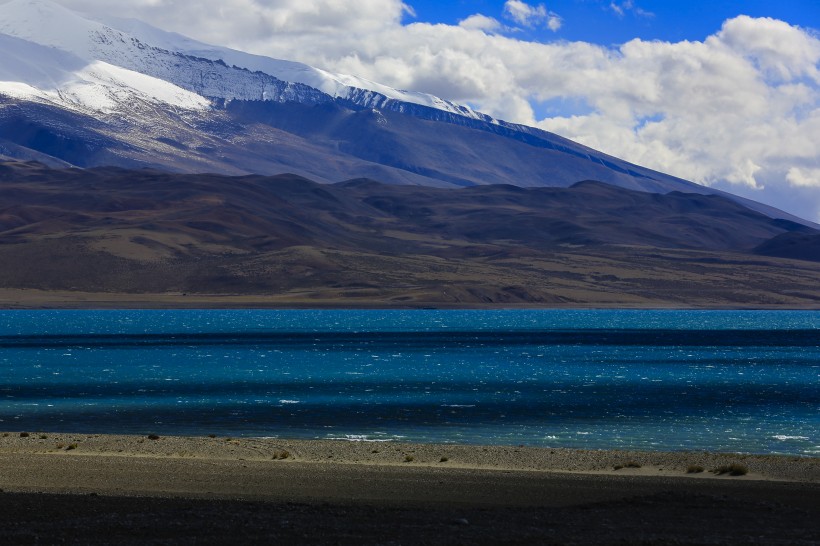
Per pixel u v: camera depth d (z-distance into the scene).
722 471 44.34
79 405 79.88
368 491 39.06
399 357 147.00
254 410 76.25
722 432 63.72
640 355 153.88
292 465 45.56
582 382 103.88
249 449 50.78
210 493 38.44
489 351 162.50
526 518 32.84
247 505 35.06
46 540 29.05
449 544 28.50
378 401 83.38
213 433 62.88
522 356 150.00
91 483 40.56
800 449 56.66
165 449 50.78
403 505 36.00
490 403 81.50
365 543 28.64
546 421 69.19
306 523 31.59
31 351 161.75
